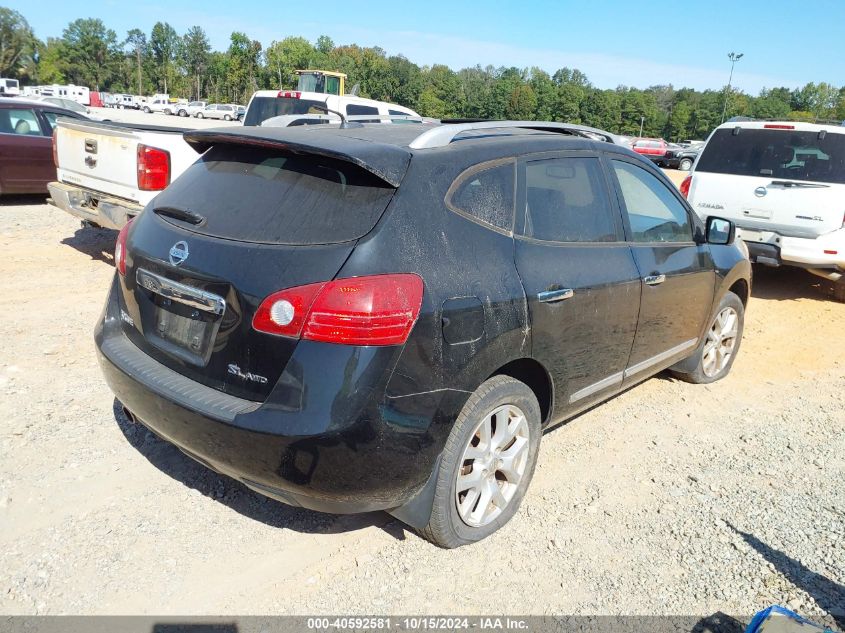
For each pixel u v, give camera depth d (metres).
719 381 5.48
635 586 2.96
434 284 2.71
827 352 6.41
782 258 7.77
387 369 2.56
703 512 3.55
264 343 2.58
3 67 140.50
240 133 3.06
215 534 3.14
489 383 3.01
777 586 3.00
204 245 2.81
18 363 4.71
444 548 3.12
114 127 6.67
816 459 4.21
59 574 2.81
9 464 3.51
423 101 122.50
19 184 10.45
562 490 3.69
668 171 35.38
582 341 3.49
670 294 4.22
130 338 3.17
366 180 2.77
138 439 3.85
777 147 7.89
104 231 9.02
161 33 146.62
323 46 133.00
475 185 3.06
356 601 2.79
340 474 2.54
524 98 122.12
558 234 3.42
